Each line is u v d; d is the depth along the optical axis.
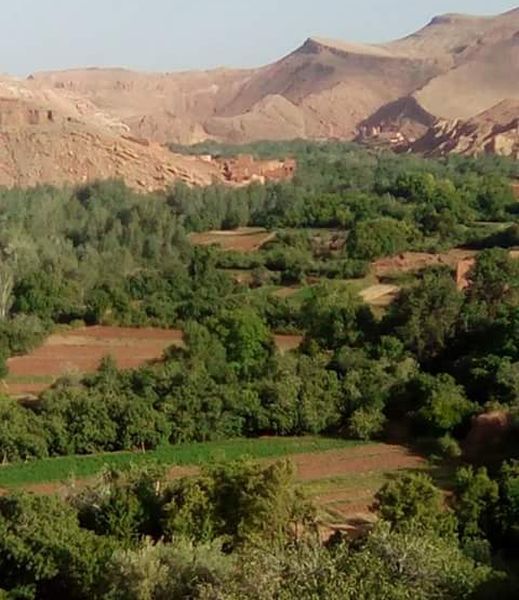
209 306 65.75
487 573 24.53
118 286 69.88
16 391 53.53
